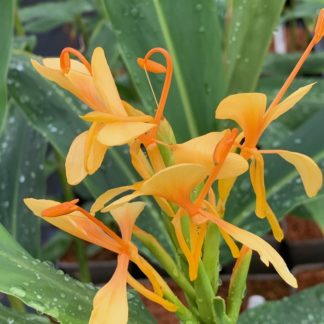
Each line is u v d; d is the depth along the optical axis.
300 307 0.24
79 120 0.26
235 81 0.23
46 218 0.15
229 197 0.23
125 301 0.14
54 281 0.17
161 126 0.15
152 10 0.23
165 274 0.44
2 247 0.17
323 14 0.14
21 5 0.67
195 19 0.23
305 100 0.33
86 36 0.47
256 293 0.44
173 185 0.13
